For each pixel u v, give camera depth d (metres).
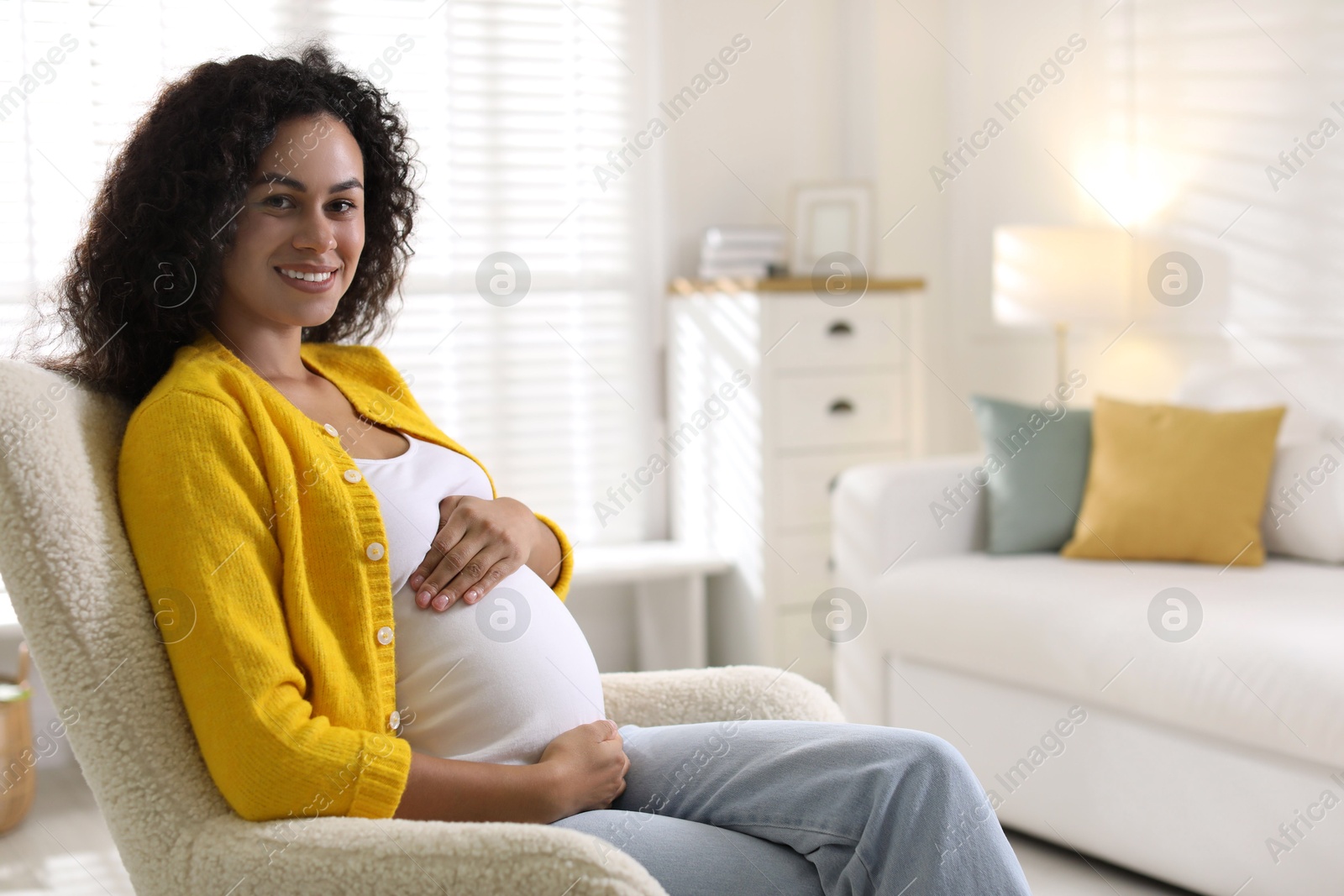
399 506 1.24
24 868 2.27
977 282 3.75
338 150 1.24
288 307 1.23
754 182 3.68
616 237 3.53
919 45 3.70
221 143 1.17
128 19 2.84
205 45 2.92
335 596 1.13
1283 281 2.89
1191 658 2.02
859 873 1.12
